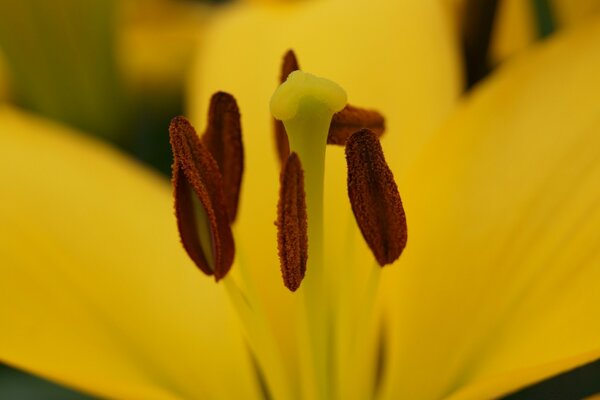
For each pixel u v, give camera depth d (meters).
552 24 0.20
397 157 0.19
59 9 0.21
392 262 0.18
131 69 0.23
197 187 0.17
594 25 0.19
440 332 0.18
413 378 0.18
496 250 0.19
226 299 0.20
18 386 0.23
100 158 0.20
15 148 0.20
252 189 0.20
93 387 0.17
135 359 0.19
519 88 0.19
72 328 0.19
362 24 0.20
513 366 0.18
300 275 0.17
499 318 0.18
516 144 0.19
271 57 0.20
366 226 0.17
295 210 0.17
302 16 0.21
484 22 0.20
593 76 0.19
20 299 0.19
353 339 0.19
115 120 0.22
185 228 0.18
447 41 0.20
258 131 0.20
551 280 0.18
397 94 0.20
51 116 0.21
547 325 0.18
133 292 0.19
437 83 0.19
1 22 0.21
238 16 0.21
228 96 0.18
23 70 0.21
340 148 0.20
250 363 0.19
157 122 0.24
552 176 0.19
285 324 0.19
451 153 0.19
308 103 0.17
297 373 0.19
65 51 0.21
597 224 0.18
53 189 0.20
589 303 0.17
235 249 0.18
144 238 0.20
